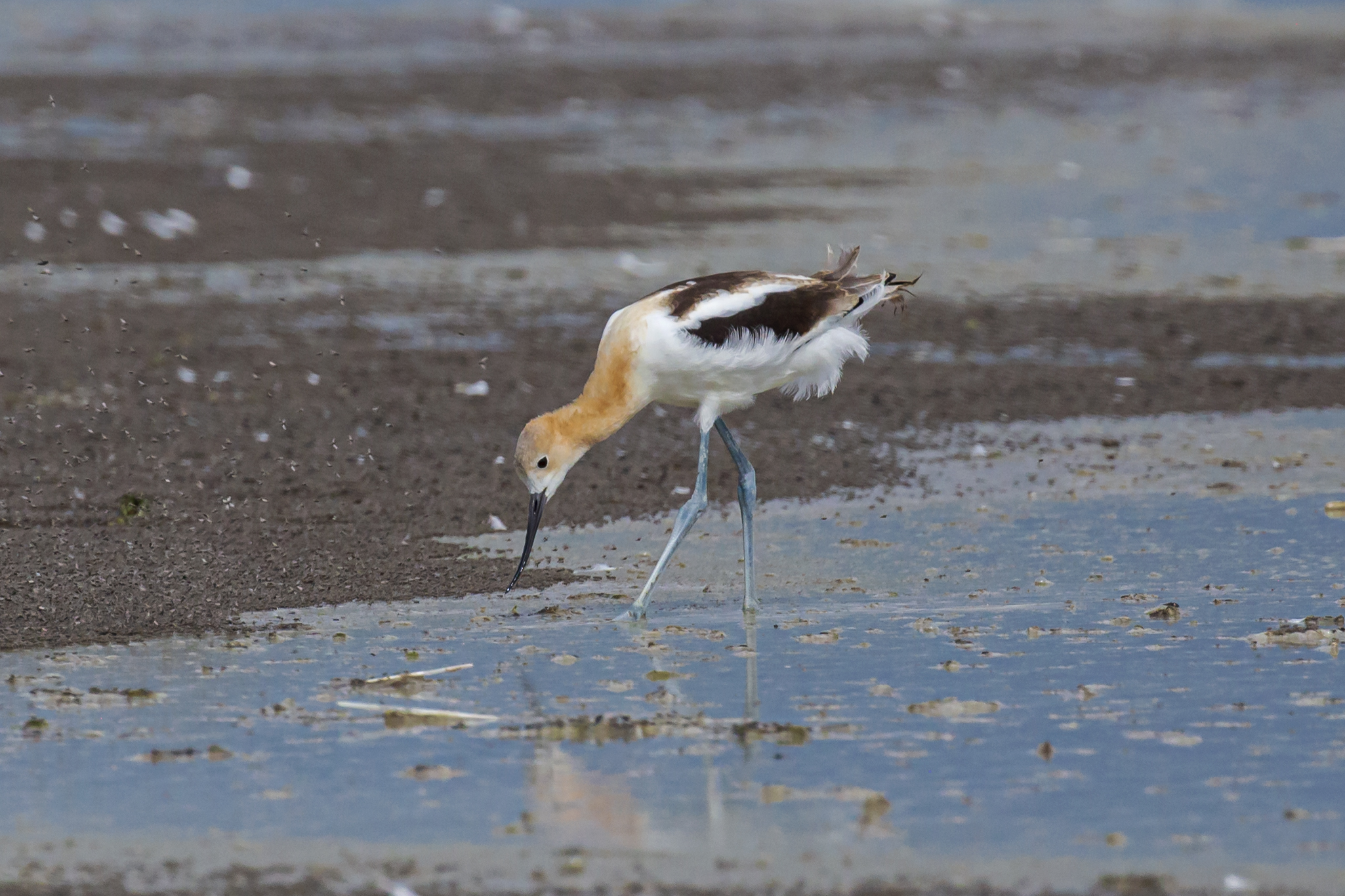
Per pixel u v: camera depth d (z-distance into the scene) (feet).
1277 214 88.33
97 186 95.76
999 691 29.45
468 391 56.18
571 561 39.04
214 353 60.95
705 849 23.17
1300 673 30.07
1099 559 38.19
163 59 157.28
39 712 28.86
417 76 147.64
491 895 21.89
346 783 25.67
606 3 200.13
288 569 37.99
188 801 25.07
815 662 31.27
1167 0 201.77
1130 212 90.22
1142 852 22.90
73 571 37.42
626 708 28.76
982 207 92.12
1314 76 145.07
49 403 53.88
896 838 23.45
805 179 102.12
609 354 34.88
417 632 33.55
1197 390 55.77
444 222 88.43
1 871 22.77
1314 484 44.27
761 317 34.88
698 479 35.37
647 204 93.71
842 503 44.01
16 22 179.22
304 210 91.25
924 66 153.38
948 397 55.67
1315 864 22.49
